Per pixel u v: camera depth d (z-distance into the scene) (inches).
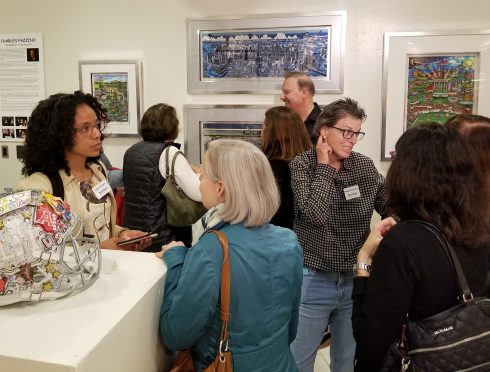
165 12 115.9
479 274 38.7
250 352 42.6
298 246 47.1
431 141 39.7
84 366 27.5
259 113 113.9
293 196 71.6
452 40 103.7
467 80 104.7
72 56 121.9
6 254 32.3
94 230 58.1
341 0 107.7
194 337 41.1
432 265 37.5
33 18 122.3
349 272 67.9
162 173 86.1
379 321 39.3
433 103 106.7
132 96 119.0
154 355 40.1
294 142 76.0
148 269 42.3
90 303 34.7
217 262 40.8
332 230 66.7
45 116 54.2
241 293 41.3
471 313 36.8
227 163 43.3
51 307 34.1
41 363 27.0
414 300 38.5
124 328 32.9
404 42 105.6
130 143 122.0
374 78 109.0
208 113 116.3
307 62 110.3
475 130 48.3
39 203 35.3
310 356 70.4
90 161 61.1
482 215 38.9
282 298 44.5
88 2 119.2
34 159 54.8
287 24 109.6
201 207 86.4
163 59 117.6
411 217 40.7
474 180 39.2
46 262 33.8
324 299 68.3
